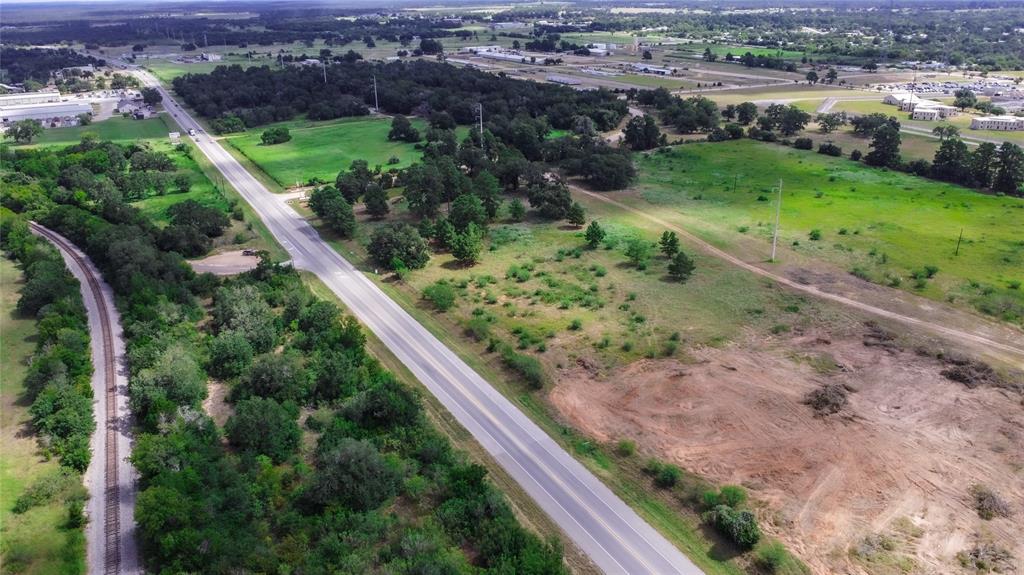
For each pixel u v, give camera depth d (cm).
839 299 10562
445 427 7738
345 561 5481
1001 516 6184
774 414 7725
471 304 10844
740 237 13375
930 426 7438
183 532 5619
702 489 6606
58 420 7394
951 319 9850
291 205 16150
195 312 10394
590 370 8825
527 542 5734
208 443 7212
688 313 10262
